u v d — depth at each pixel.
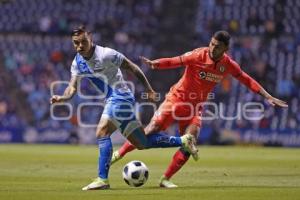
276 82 119.12
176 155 38.19
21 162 63.06
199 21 133.88
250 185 39.88
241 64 122.25
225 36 37.50
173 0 138.25
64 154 77.56
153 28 135.00
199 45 129.88
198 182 42.28
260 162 66.25
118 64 35.91
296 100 115.88
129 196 32.06
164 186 38.12
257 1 134.12
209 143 106.06
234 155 79.00
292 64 121.62
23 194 33.00
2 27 133.50
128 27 135.12
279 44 125.19
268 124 108.56
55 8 137.12
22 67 124.50
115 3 139.38
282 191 35.12
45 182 41.38
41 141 108.56
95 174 49.12
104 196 32.00
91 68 35.94
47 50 128.25
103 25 134.75
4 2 137.75
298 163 64.75
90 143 107.31
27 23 134.12
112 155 39.03
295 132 103.88
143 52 131.25
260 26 129.62
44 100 118.50
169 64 38.22
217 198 31.47
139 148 37.50
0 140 109.31
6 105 117.44
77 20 135.12
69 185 39.12
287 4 132.62
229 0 135.12
